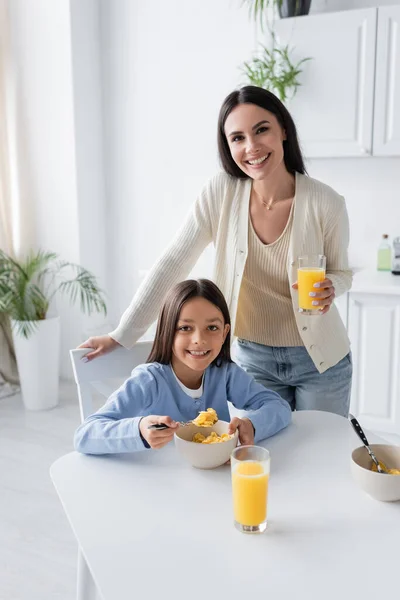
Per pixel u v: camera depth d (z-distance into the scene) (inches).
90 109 144.8
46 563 80.3
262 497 37.4
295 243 64.2
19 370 133.0
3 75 145.6
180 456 48.9
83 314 148.0
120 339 64.9
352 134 113.3
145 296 67.5
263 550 36.1
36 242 151.4
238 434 49.4
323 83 113.0
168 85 140.9
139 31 141.3
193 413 56.1
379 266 123.1
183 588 32.7
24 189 150.0
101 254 153.8
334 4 119.7
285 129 63.8
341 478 45.3
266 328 68.6
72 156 141.9
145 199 149.0
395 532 38.1
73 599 73.1
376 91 109.8
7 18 142.8
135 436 46.7
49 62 140.2
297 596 32.1
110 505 41.5
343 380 69.9
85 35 140.8
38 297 135.0
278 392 72.2
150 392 54.1
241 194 66.5
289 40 114.0
